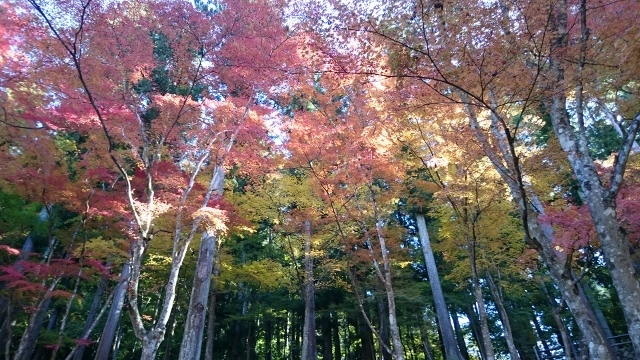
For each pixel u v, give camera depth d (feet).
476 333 63.52
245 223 35.42
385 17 15.11
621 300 13.96
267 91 31.65
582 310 15.64
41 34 24.18
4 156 27.89
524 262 39.01
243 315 58.70
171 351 65.16
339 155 32.48
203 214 25.27
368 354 62.49
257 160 32.48
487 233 38.06
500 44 15.03
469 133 26.25
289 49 27.37
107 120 26.99
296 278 51.39
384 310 58.65
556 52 16.06
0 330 41.83
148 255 47.78
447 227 39.81
